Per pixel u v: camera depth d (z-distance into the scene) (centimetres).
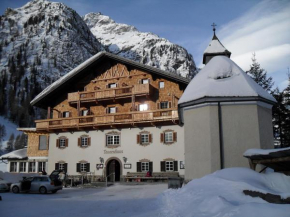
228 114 1529
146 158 2878
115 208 1225
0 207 1345
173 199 1182
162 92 3094
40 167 3469
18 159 3562
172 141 2817
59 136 3300
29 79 16375
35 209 1268
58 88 3403
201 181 1237
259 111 1527
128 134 3003
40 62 19412
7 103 13800
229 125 1514
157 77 3147
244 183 1046
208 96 1538
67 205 1376
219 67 1730
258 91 1565
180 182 1548
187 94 1712
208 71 1775
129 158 2944
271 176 1121
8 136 11294
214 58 1912
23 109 13300
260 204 745
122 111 3216
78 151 3180
